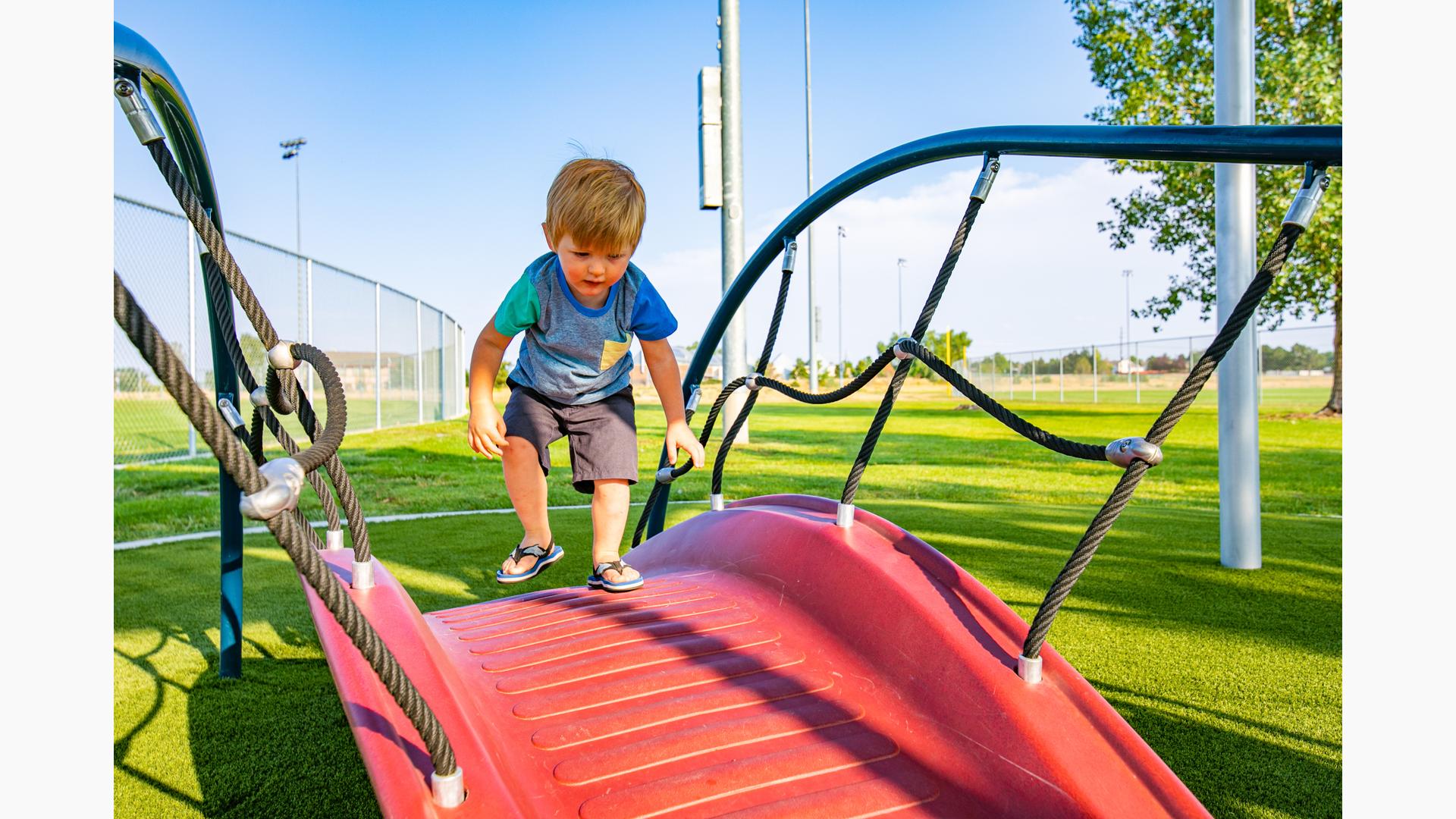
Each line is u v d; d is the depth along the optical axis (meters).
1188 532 4.80
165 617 3.02
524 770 1.25
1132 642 2.68
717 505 2.48
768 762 1.29
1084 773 1.16
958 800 1.24
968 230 1.56
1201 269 13.80
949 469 9.45
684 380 2.90
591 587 2.09
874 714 1.43
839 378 44.41
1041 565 3.88
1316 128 1.05
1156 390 22.69
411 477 7.80
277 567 3.89
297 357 1.20
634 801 1.20
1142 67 11.72
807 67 18.45
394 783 1.00
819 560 1.75
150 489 6.59
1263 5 11.09
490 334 2.14
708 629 1.74
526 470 2.17
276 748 1.90
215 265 1.92
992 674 1.31
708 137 7.75
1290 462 9.84
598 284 1.98
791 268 2.23
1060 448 1.24
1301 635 2.76
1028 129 1.43
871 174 1.87
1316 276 11.98
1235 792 1.67
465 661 1.62
